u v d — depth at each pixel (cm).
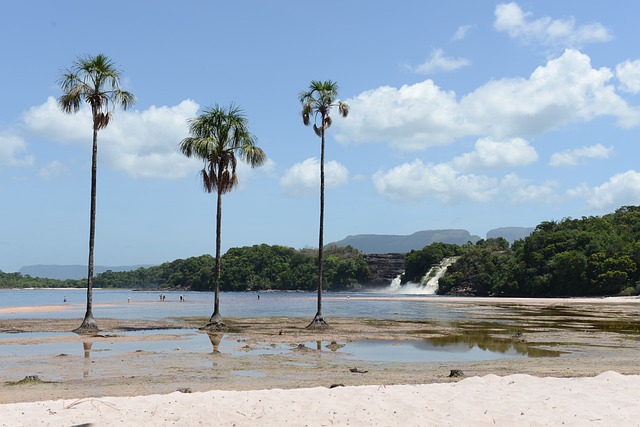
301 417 1049
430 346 2741
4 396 1393
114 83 3638
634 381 1439
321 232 3912
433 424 1015
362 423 1016
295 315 5775
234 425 1009
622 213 19100
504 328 3903
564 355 2377
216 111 3912
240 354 2378
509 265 16988
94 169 3634
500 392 1277
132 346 2694
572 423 1020
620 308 7581
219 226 3891
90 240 3581
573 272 14250
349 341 2986
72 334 3334
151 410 1103
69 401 1220
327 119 4034
